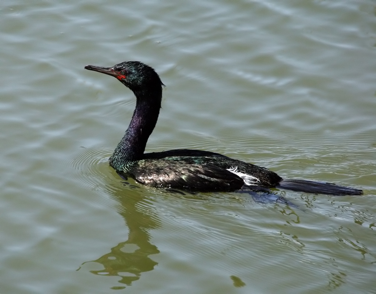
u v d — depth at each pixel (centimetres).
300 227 1184
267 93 1612
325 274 1074
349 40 1748
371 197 1273
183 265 1107
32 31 1752
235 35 1758
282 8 1841
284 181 1301
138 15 1811
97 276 1081
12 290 1048
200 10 1836
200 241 1163
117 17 1802
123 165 1359
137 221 1220
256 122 1536
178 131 1505
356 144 1470
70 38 1733
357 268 1085
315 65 1684
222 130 1511
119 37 1745
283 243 1148
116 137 1470
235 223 1204
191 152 1359
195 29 1777
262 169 1305
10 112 1514
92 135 1472
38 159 1380
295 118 1548
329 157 1428
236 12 1830
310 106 1577
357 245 1139
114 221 1220
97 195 1290
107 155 1415
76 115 1527
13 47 1700
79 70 1645
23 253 1127
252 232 1178
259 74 1662
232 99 1596
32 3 1848
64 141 1444
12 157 1382
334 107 1575
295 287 1052
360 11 1820
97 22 1788
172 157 1331
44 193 1286
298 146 1465
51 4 1848
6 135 1442
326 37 1758
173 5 1848
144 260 1120
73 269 1096
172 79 1641
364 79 1647
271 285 1059
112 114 1540
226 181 1281
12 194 1277
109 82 1628
